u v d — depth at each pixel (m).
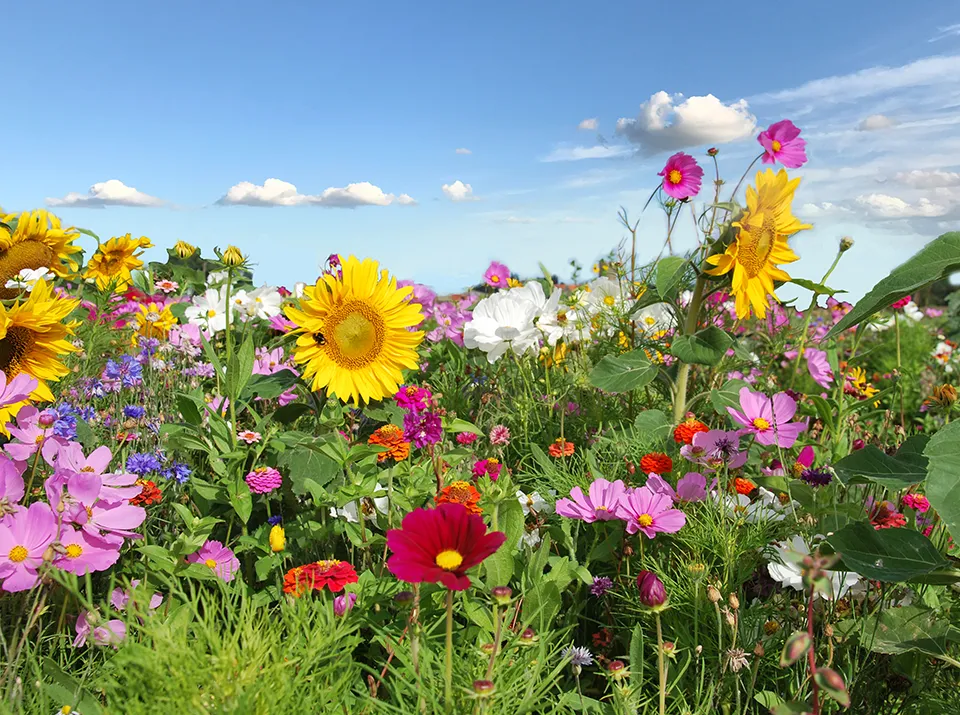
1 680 0.51
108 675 0.46
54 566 0.56
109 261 1.35
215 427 0.82
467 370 1.35
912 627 0.59
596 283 1.39
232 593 0.65
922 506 0.75
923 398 1.60
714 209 0.94
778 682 0.61
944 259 0.49
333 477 0.78
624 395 1.21
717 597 0.57
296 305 1.32
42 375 0.84
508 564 0.61
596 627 0.72
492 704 0.47
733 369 1.14
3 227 1.22
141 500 0.71
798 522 0.67
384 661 0.58
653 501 0.69
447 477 0.74
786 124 0.96
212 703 0.44
